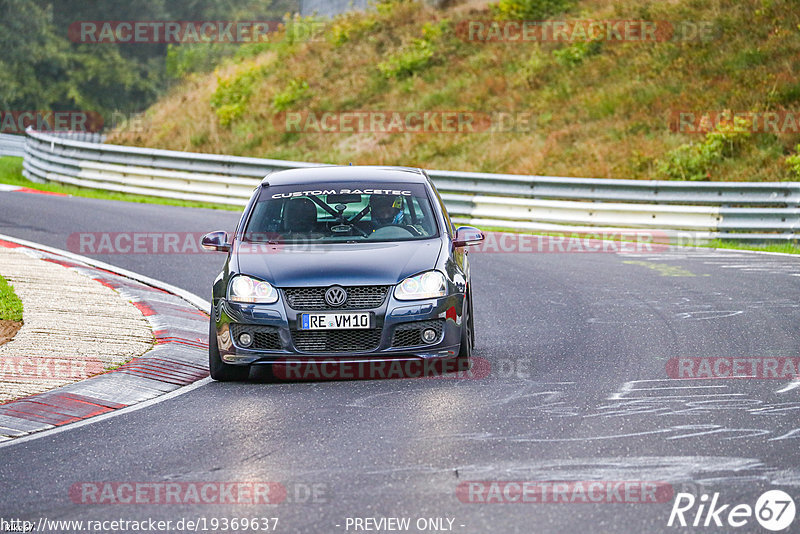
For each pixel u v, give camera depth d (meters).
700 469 19.34
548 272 50.59
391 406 25.17
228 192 80.88
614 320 37.59
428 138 99.31
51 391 27.16
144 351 31.81
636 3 113.44
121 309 38.19
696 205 66.31
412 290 28.47
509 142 94.62
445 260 29.73
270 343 28.31
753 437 21.61
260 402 26.20
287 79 120.44
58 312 37.06
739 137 82.00
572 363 30.28
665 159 83.12
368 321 28.05
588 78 102.19
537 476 19.08
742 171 78.62
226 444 22.09
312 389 27.64
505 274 50.09
